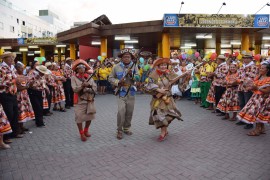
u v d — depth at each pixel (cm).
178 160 418
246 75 634
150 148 478
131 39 1892
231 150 460
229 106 678
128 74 539
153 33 1552
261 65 521
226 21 1339
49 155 452
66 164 411
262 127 557
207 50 2783
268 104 512
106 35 1628
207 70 869
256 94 539
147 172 376
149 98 1150
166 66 516
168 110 510
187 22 1325
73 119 740
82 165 406
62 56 3194
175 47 2595
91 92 531
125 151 465
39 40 2430
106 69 1322
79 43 2162
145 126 639
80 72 527
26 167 402
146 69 1119
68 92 916
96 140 534
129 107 554
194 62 1102
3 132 472
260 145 484
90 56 2486
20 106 575
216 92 766
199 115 761
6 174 378
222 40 2016
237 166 391
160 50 2050
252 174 364
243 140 516
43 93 722
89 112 525
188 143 503
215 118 718
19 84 561
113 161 420
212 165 396
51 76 779
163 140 523
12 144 514
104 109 887
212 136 547
